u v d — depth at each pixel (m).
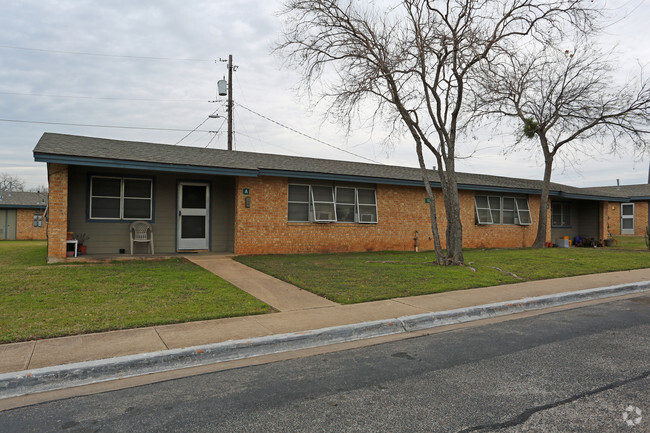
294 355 5.30
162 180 13.77
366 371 4.64
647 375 4.40
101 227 12.96
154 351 4.98
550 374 4.45
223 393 4.06
